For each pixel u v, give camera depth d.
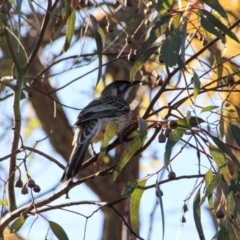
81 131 12.20
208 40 11.03
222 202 9.41
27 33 17.50
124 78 17.39
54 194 10.62
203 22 9.68
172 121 9.23
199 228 9.30
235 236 9.94
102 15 14.55
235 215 9.21
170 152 9.05
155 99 10.59
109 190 17.72
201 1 9.72
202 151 9.23
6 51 12.09
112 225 17.64
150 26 10.00
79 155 11.76
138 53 10.42
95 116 12.29
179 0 9.84
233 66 11.04
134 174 16.69
